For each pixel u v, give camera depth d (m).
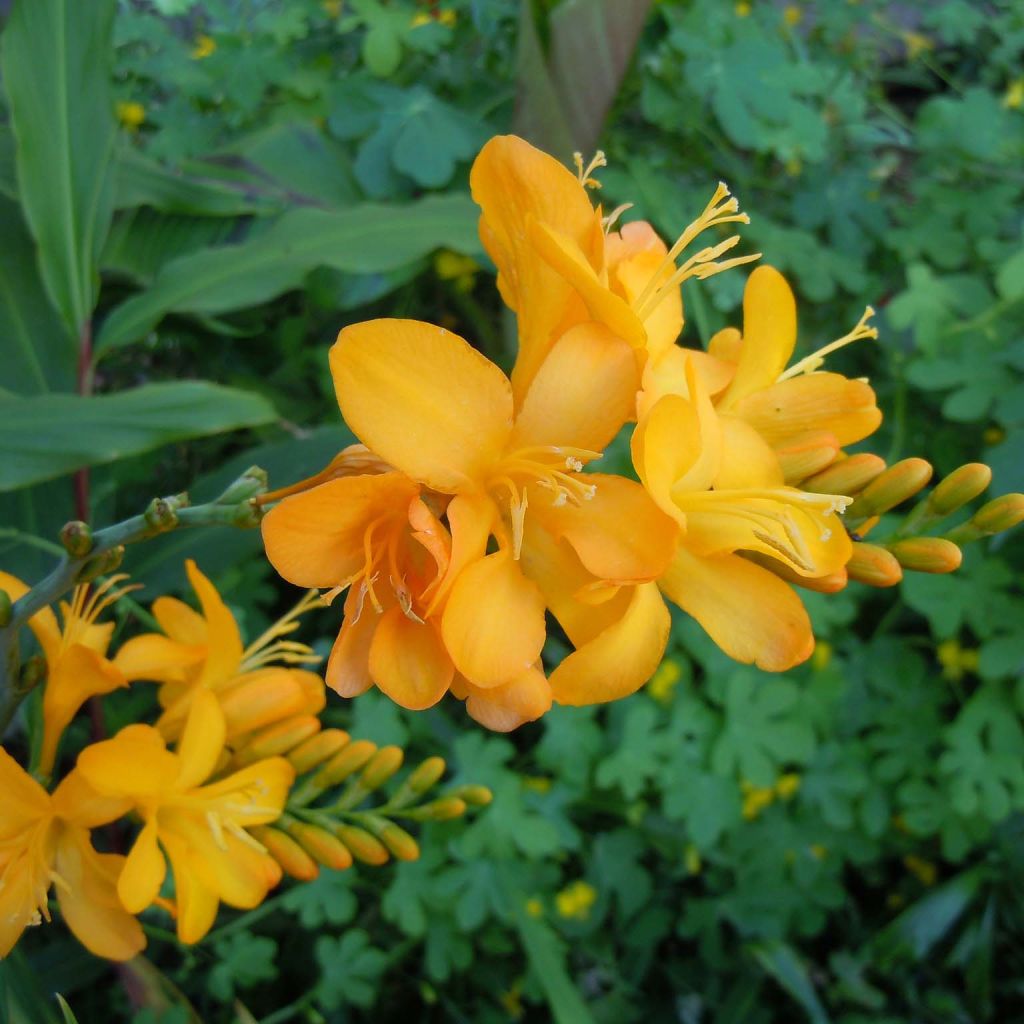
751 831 0.42
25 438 0.26
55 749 0.22
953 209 0.45
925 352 0.40
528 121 0.36
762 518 0.19
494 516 0.18
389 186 0.39
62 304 0.32
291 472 0.33
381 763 0.23
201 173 0.37
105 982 0.40
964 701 0.43
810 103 0.47
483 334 0.42
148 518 0.19
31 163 0.31
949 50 0.58
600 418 0.18
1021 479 0.37
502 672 0.17
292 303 0.42
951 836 0.42
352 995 0.37
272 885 0.22
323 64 0.42
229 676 0.23
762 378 0.20
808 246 0.43
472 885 0.38
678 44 0.41
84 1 0.31
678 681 0.41
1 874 0.21
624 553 0.17
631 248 0.20
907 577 0.40
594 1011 0.42
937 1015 0.44
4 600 0.19
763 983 0.46
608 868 0.41
